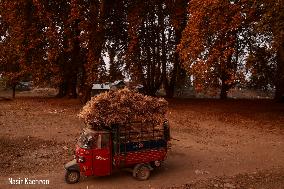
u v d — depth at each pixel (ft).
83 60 106.73
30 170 45.73
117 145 41.57
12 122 73.41
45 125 71.56
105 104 41.32
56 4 98.07
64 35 97.91
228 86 127.85
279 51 84.28
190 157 53.16
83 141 41.55
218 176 44.73
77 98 116.47
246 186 41.37
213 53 79.56
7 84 125.29
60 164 48.16
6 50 109.50
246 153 56.13
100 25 95.61
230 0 77.41
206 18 78.38
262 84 119.24
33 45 96.17
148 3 110.42
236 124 79.66
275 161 52.03
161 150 44.14
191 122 80.64
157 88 131.13
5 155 51.26
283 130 73.67
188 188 40.27
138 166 42.55
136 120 42.39
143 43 123.54
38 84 105.70
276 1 65.16
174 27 110.42
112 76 121.29
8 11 97.50
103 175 41.70
